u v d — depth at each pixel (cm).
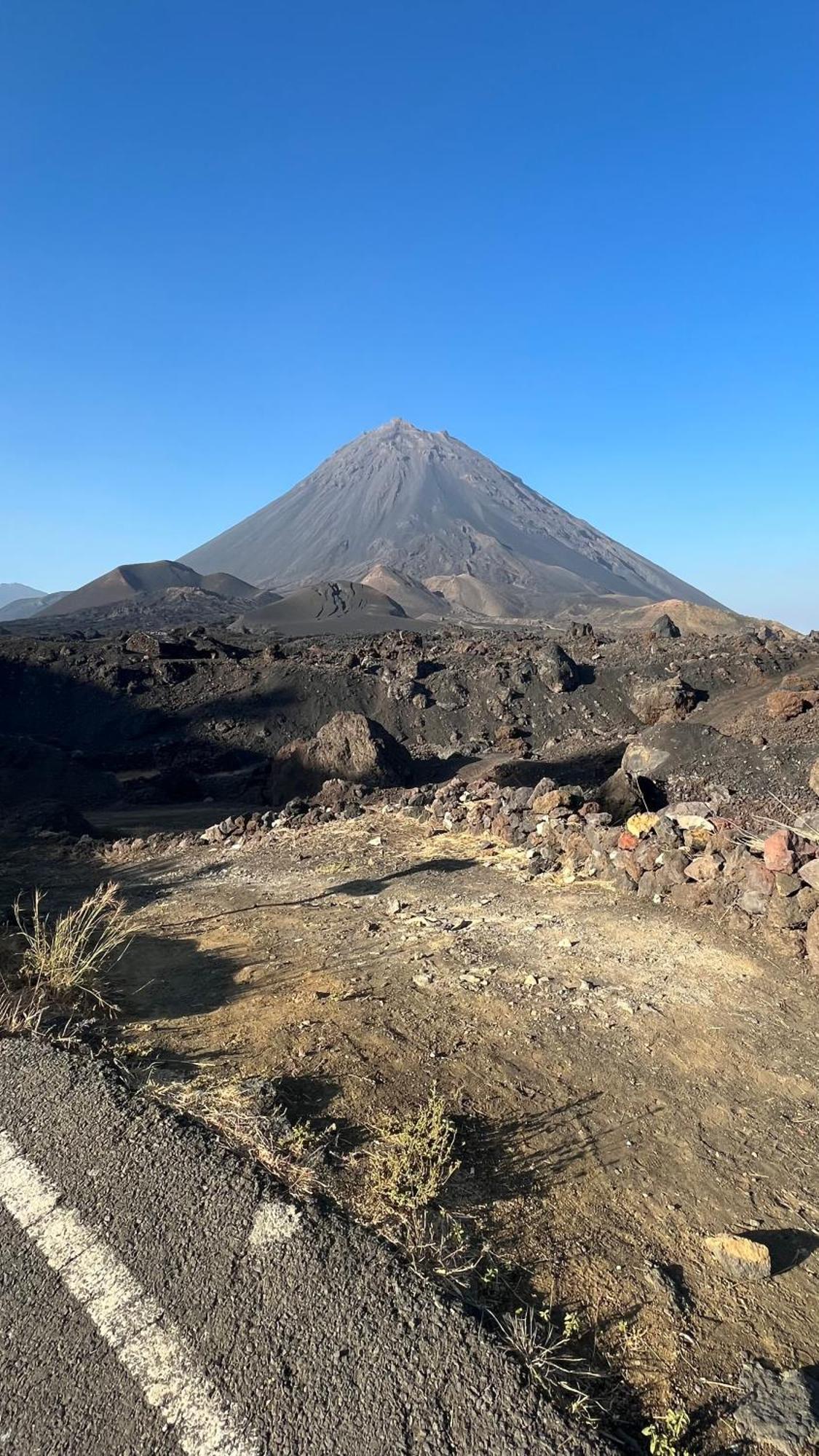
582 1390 217
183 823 2320
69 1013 452
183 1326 233
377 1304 234
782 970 538
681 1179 322
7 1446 207
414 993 502
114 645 5422
